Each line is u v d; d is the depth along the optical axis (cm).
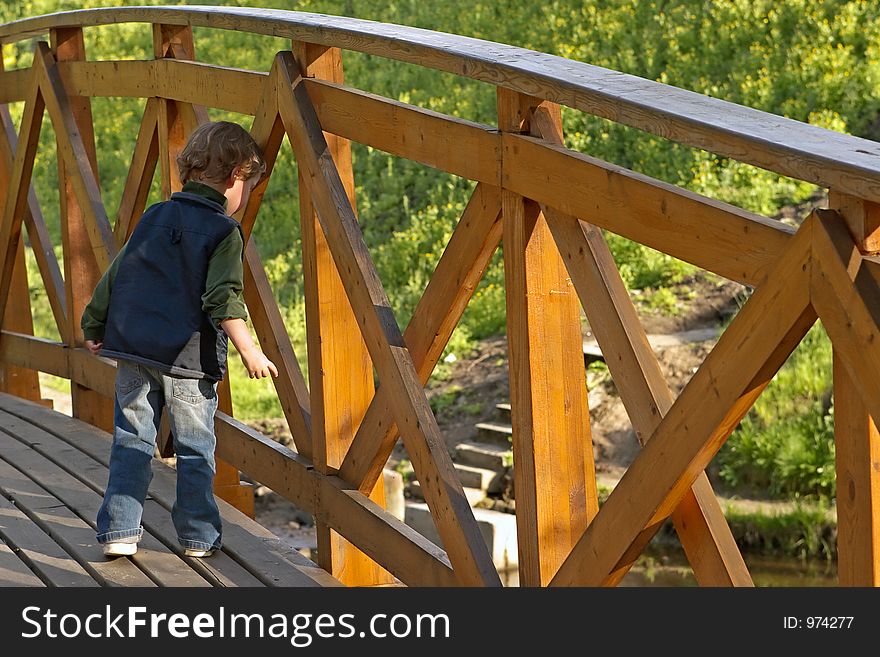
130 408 324
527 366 246
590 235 226
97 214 468
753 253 187
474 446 866
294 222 1295
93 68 465
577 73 225
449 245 273
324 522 331
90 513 365
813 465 721
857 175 161
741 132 180
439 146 269
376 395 303
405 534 291
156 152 429
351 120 304
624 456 802
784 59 1120
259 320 373
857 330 167
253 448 380
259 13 344
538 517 247
